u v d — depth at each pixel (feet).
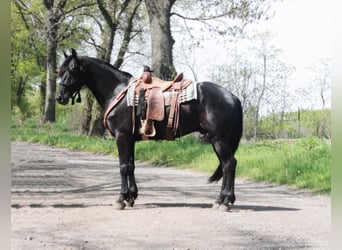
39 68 129.29
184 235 20.65
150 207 27.50
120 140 26.84
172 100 25.96
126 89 26.86
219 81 72.79
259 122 71.51
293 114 70.95
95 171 48.65
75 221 23.34
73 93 28.02
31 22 106.01
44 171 48.37
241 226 22.52
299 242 19.60
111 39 91.20
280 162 41.93
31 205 27.91
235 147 26.58
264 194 33.22
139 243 19.21
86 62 27.81
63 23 93.35
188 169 50.75
